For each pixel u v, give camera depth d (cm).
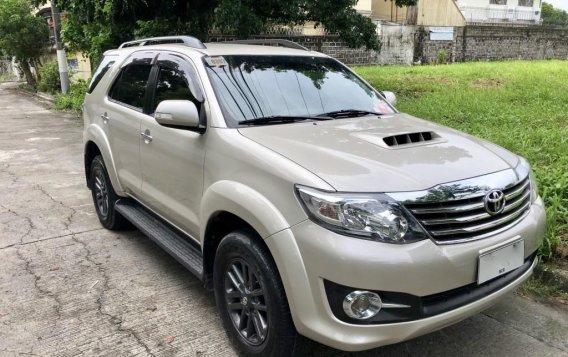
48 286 402
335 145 296
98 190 536
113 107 478
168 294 389
